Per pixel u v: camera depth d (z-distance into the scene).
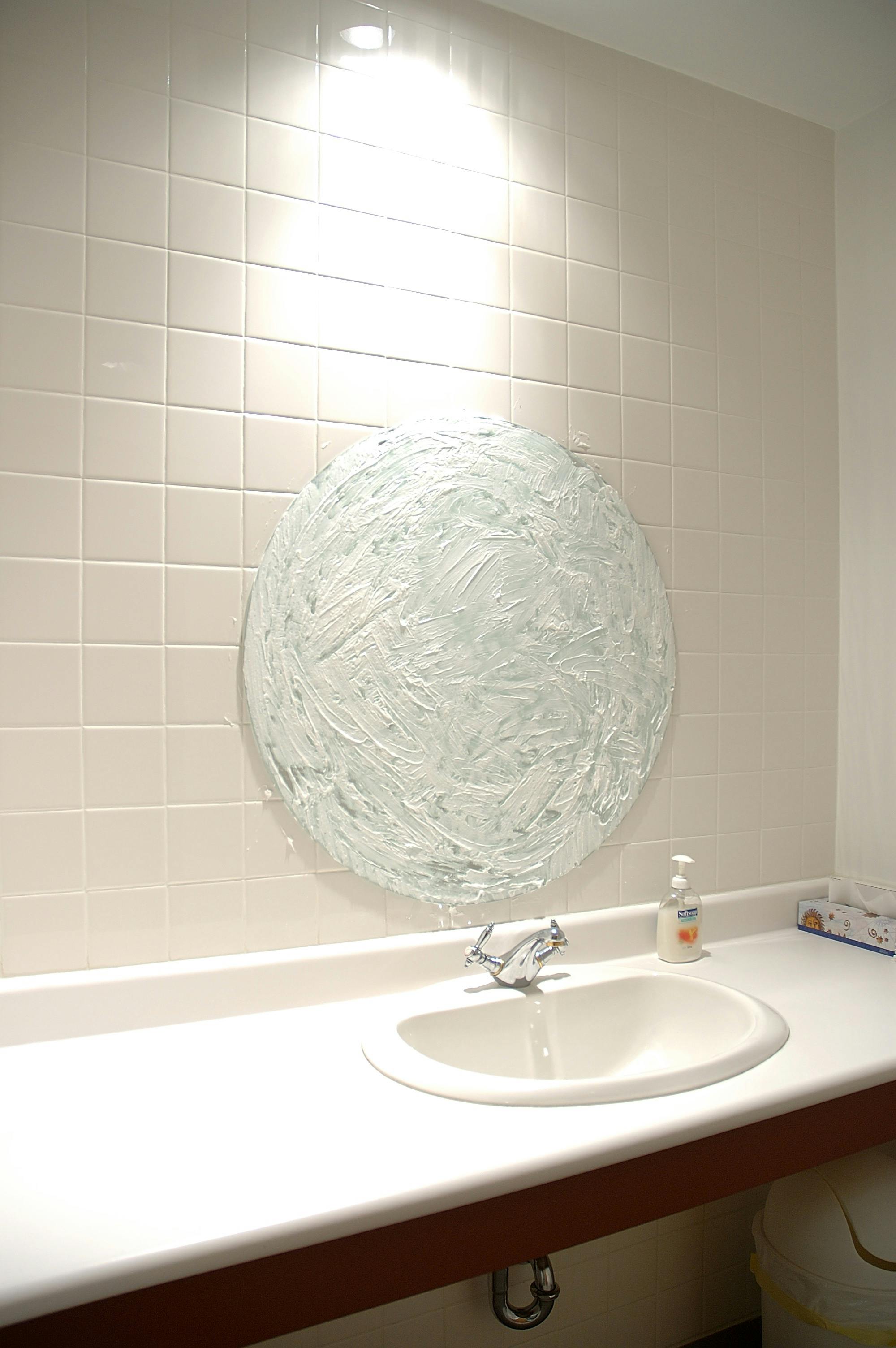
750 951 1.58
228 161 1.27
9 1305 0.68
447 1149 0.89
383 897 1.36
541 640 1.47
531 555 1.47
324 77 1.34
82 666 1.19
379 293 1.37
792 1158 1.06
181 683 1.24
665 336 1.63
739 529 1.70
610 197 1.58
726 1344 1.60
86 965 1.19
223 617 1.26
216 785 1.26
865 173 1.79
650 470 1.60
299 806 1.30
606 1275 1.53
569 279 1.53
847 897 1.73
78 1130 0.93
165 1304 0.75
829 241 1.81
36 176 1.17
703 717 1.65
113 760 1.20
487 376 1.45
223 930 1.26
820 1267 1.26
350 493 1.34
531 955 1.33
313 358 1.32
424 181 1.41
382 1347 1.35
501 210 1.47
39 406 1.17
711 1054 1.28
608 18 1.51
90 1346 0.72
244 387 1.28
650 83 1.63
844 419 1.82
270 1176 0.84
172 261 1.24
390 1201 0.80
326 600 1.32
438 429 1.40
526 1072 1.28
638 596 1.57
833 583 1.80
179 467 1.24
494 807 1.43
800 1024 1.24
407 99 1.40
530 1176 0.86
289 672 1.29
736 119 1.72
